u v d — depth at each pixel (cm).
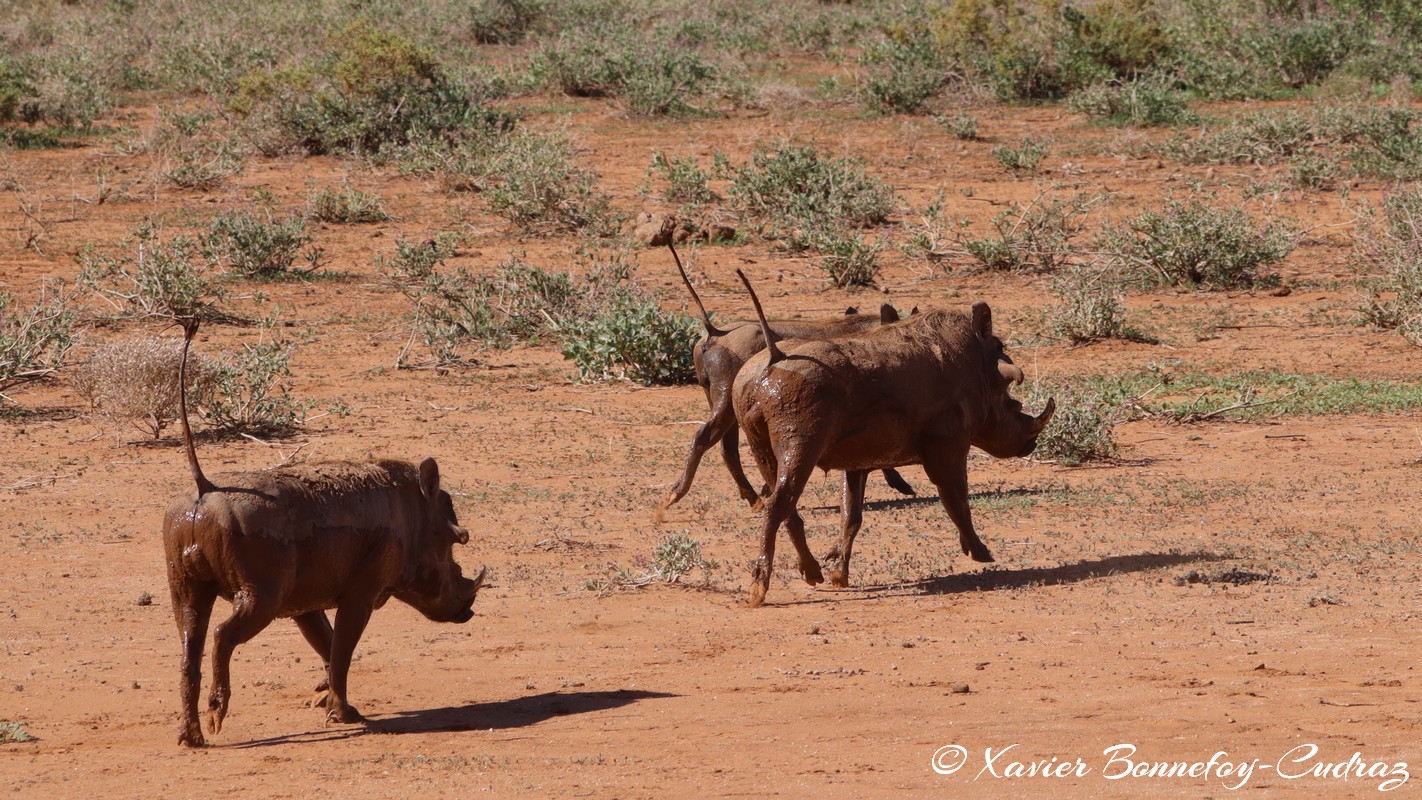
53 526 2953
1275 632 2061
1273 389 4188
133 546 2805
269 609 1642
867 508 3094
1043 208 6462
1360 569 2427
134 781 1531
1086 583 2389
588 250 6134
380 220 6719
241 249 5806
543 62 9294
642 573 2539
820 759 1542
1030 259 5966
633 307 4741
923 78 8856
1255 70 9056
